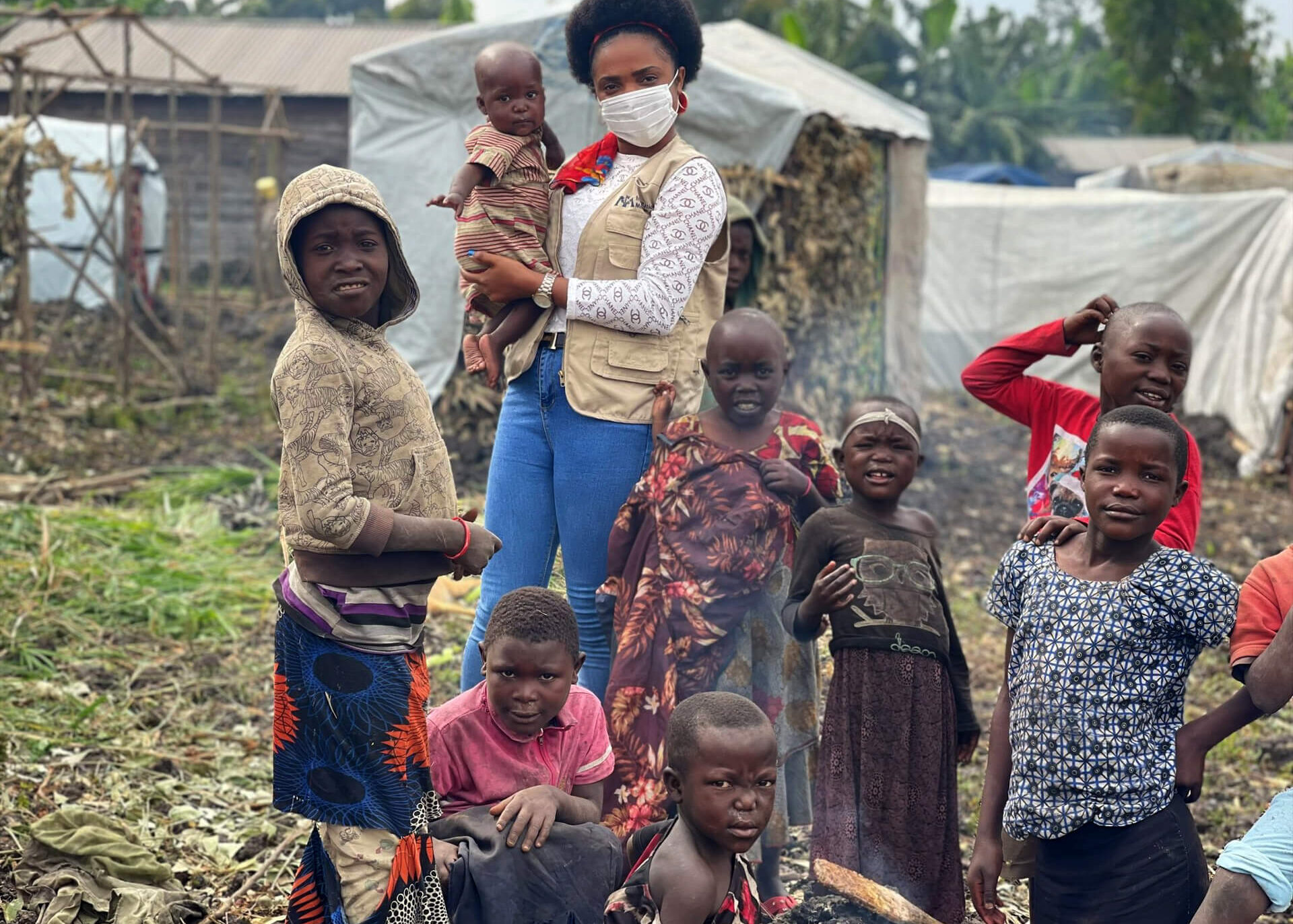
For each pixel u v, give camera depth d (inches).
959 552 359.6
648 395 137.9
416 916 105.2
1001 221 647.1
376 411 103.7
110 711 205.0
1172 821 108.3
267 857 157.9
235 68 944.9
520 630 112.5
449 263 374.3
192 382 506.0
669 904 101.7
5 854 148.9
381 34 1045.8
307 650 104.4
